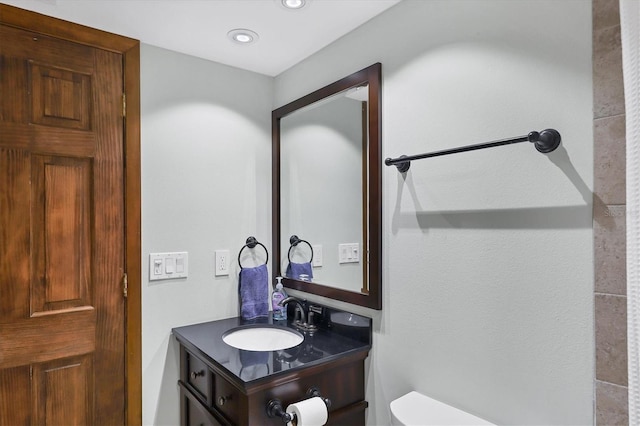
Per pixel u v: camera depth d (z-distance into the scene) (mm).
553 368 1046
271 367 1391
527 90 1114
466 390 1252
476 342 1229
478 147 1145
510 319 1144
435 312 1352
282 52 1915
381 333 1559
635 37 753
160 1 1463
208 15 1565
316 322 1883
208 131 1977
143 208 1774
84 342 1613
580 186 998
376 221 1558
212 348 1586
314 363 1439
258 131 2156
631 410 752
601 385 953
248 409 1305
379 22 1580
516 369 1127
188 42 1798
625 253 915
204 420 1624
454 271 1295
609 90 950
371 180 1582
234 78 2074
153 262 1796
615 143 937
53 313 1549
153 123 1808
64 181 1584
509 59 1157
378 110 1559
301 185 1999
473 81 1250
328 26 1670
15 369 1474
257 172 2146
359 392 1611
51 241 1552
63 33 1577
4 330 1455
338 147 1768
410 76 1455
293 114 2072
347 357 1534
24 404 1484
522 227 1118
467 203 1261
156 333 1804
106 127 1679
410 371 1435
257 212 2146
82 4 1474
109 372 1670
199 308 1935
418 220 1414
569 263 1018
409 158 1374
